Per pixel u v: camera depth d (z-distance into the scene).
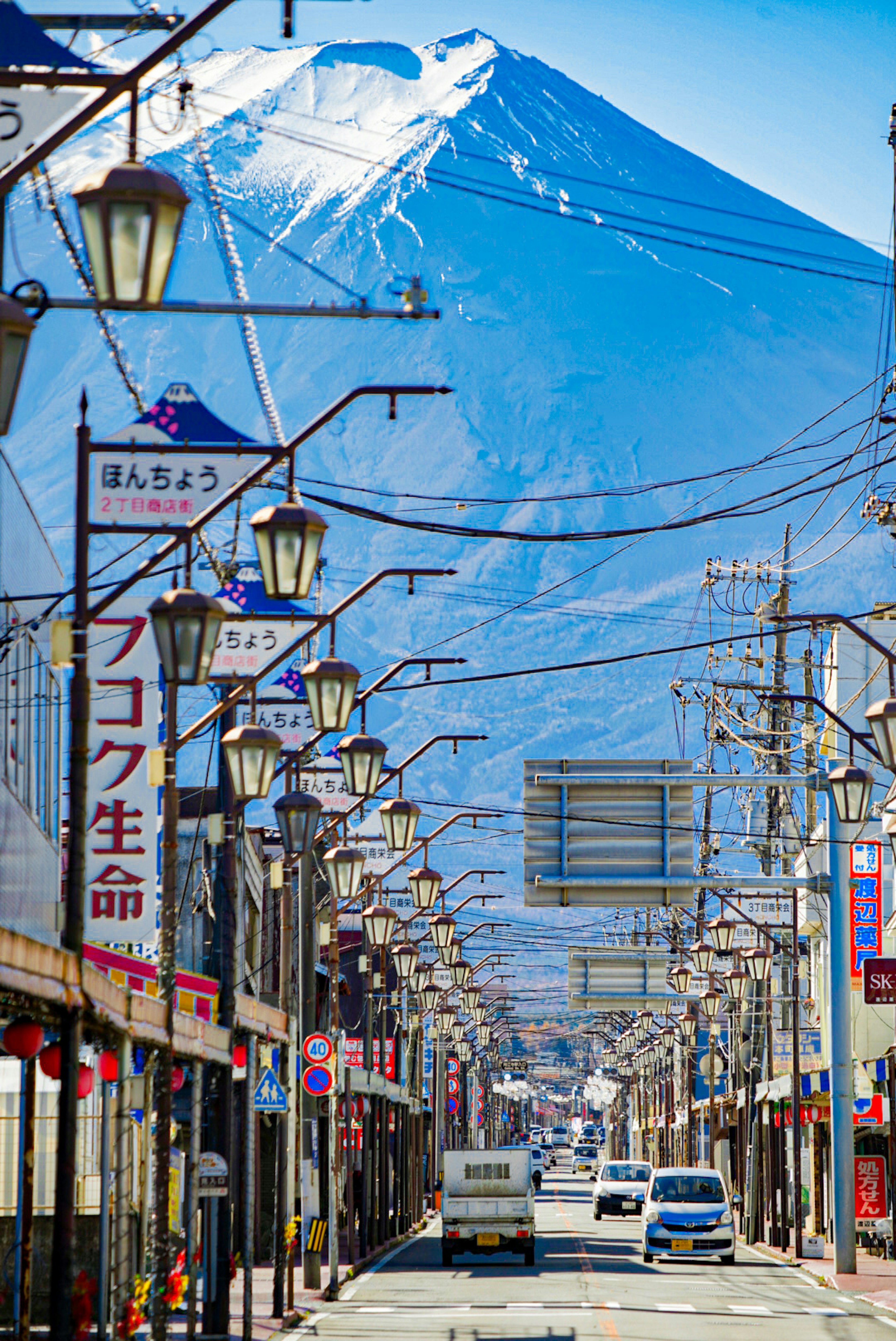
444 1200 96.50
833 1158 84.31
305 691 49.91
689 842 80.75
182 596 34.47
